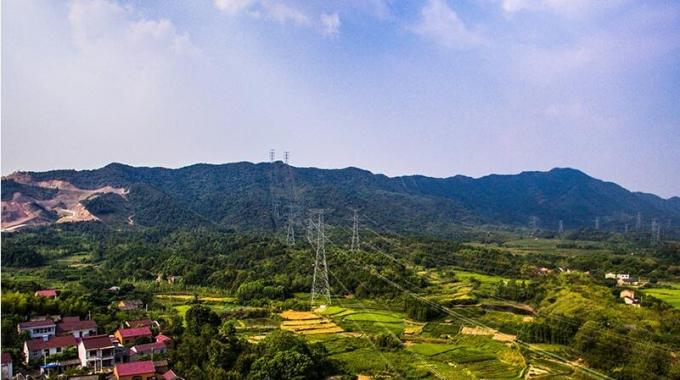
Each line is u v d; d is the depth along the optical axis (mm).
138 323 107812
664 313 118875
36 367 84875
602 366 97312
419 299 147125
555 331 112938
